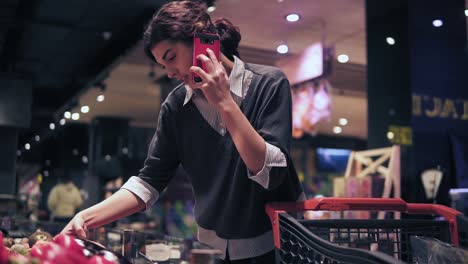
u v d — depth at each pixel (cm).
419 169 463
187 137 134
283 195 124
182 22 111
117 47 649
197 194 136
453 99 488
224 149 126
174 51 113
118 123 1188
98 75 765
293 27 576
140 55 693
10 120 754
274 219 106
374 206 114
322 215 360
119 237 126
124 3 521
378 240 117
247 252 127
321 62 624
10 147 754
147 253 107
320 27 586
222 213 128
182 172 668
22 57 718
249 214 124
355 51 670
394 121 489
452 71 492
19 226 202
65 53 698
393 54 497
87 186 1066
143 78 841
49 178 909
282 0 502
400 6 493
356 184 437
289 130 116
